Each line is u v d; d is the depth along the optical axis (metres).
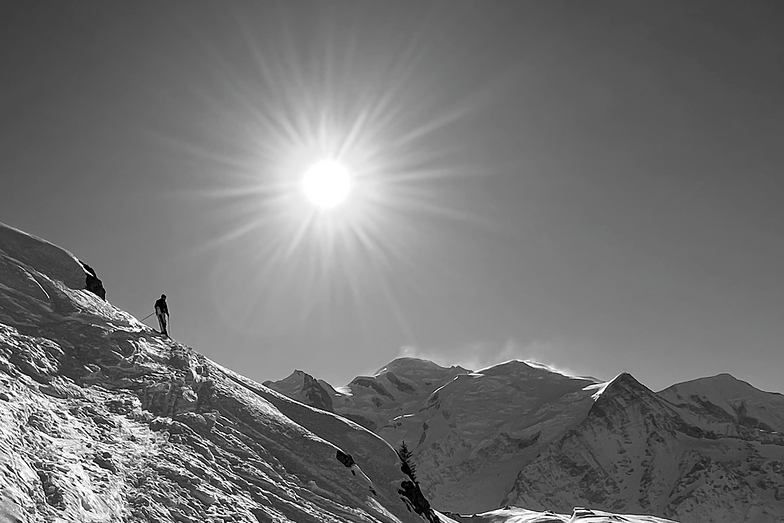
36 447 23.67
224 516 26.47
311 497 33.88
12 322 35.66
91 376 34.19
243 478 31.44
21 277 40.28
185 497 26.22
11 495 19.19
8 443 22.17
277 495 31.81
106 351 37.25
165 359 40.00
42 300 39.59
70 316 39.34
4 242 43.84
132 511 23.36
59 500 20.77
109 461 25.88
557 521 131.25
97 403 31.48
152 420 32.31
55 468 22.41
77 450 25.45
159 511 24.30
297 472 35.75
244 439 35.53
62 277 44.16
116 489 24.02
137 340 40.34
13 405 25.70
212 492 27.80
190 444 31.45
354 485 37.94
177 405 35.19
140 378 36.19
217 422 35.31
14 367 30.02
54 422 26.73
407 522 40.03
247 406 39.19
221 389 39.31
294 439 38.81
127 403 32.91
